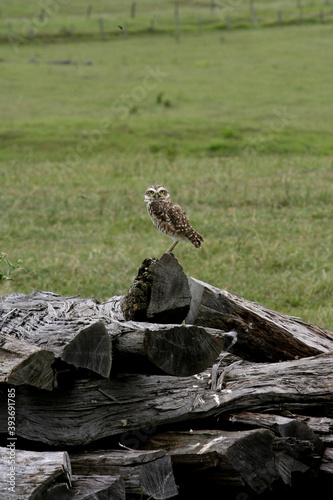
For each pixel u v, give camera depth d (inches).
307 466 226.4
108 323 238.2
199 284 280.8
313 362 251.3
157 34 2404.0
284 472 224.4
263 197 748.6
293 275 514.0
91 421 224.4
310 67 1825.8
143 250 571.5
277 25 2551.7
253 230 625.0
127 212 706.8
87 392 225.0
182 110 1370.6
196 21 2652.6
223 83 1656.0
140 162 945.5
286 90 1574.8
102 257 548.1
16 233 635.5
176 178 853.2
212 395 236.1
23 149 1060.5
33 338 243.3
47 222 674.8
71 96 1478.8
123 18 2645.2
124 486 207.3
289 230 636.7
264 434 223.8
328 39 2231.8
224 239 605.9
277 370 248.5
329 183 804.0
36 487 186.2
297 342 273.3
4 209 713.0
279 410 240.5
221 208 718.5
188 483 229.3
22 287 481.4
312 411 245.0
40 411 224.5
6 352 212.7
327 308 435.5
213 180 824.9
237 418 236.1
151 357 215.2
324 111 1374.3
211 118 1285.7
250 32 2428.6
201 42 2237.9
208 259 551.5
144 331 214.7
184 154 1054.4
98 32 2348.7
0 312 273.0
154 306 247.4
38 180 847.7
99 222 678.5
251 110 1374.3
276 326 274.5
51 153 1044.5
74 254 563.8
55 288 480.1
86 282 491.5
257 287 481.4
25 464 193.9
